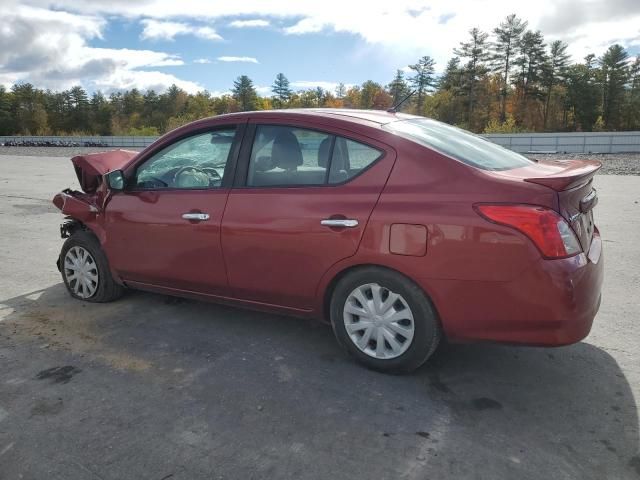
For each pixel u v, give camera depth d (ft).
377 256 10.38
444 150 10.65
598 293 10.23
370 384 10.75
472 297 9.77
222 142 12.67
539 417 9.58
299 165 11.51
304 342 12.80
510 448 8.67
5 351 12.28
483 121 276.00
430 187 10.09
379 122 11.50
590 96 276.41
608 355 12.05
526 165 11.59
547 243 9.17
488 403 10.05
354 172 10.88
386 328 10.82
